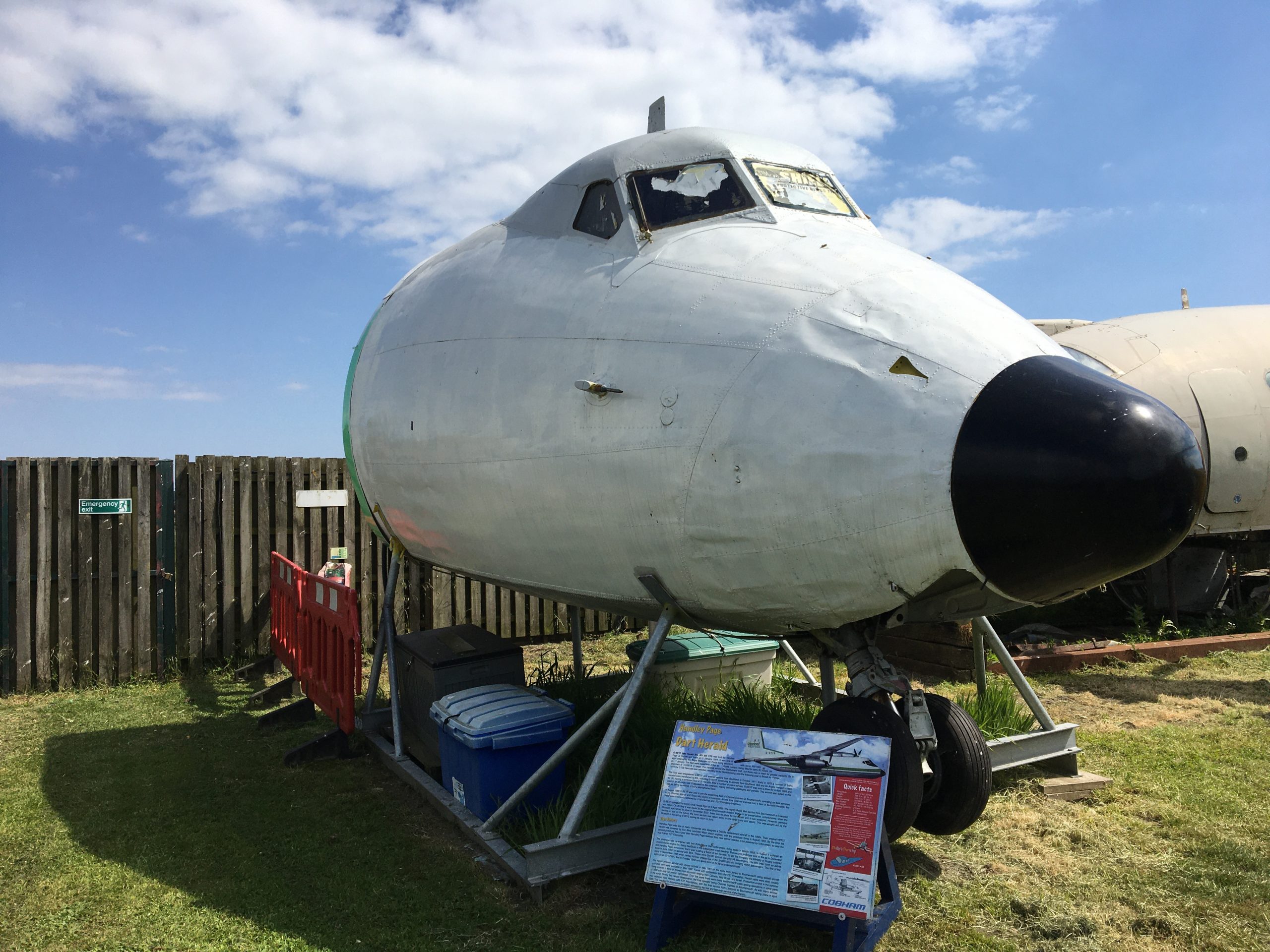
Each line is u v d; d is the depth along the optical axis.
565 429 3.39
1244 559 9.74
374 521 5.18
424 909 3.16
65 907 3.21
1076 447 2.55
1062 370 2.79
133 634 7.50
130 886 3.39
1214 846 3.58
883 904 2.94
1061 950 2.84
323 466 8.46
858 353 2.89
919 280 3.14
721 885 2.74
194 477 7.79
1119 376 8.45
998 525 2.61
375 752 5.15
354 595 4.84
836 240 3.43
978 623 4.56
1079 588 2.79
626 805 3.58
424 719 4.92
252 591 8.04
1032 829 3.81
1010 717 4.64
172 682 7.44
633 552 3.30
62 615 7.23
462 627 5.48
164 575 7.62
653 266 3.49
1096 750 4.86
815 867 2.66
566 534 3.50
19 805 4.33
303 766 4.96
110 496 7.45
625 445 3.19
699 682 5.79
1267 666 7.01
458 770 4.01
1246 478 8.33
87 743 5.49
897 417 2.74
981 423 2.66
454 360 3.97
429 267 4.82
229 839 3.86
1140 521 2.57
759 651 5.98
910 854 3.57
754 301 3.15
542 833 3.46
